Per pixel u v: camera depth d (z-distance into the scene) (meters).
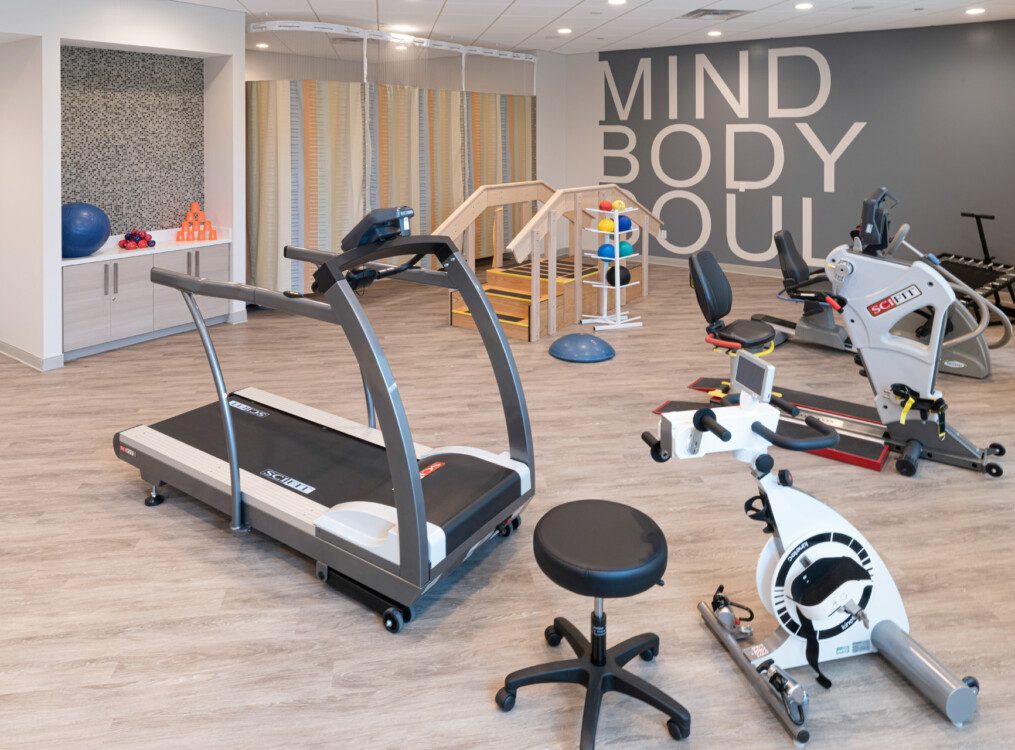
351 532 2.89
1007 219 8.14
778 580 2.43
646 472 4.02
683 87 9.77
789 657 2.51
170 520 3.53
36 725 2.31
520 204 10.08
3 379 5.40
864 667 2.58
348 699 2.44
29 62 5.32
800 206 9.27
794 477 3.97
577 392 5.27
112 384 5.32
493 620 2.85
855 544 2.45
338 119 7.53
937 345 3.84
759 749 2.25
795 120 9.11
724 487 3.86
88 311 5.81
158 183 6.72
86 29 5.51
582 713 2.38
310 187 7.46
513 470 3.21
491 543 3.36
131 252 6.09
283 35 7.86
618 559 2.11
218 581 3.07
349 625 2.82
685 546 3.32
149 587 3.02
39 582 3.04
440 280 3.20
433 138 8.57
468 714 2.38
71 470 4.02
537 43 9.13
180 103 6.77
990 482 3.90
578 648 2.48
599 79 10.38
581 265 7.20
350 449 3.58
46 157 5.37
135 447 3.68
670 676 2.55
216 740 2.27
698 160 9.83
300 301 2.77
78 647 2.67
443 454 3.38
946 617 2.82
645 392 5.27
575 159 10.78
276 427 3.83
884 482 3.91
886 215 4.21
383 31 7.87
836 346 6.16
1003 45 7.84
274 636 2.75
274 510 3.11
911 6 6.92
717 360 5.99
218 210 6.99
